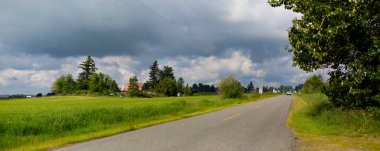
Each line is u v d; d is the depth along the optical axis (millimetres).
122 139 14352
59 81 156625
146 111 26266
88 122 19641
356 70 14492
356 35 14180
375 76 13898
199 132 16672
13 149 12453
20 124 16734
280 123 21359
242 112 32125
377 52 13477
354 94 15055
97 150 11672
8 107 52031
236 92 68000
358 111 18859
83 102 71062
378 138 14594
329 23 13742
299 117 24781
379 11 13797
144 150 11539
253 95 82875
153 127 19188
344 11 12953
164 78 155125
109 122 20984
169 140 13914
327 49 14492
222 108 39531
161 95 138375
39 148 12258
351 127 16953
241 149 11734
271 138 14523
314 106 28219
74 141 13891
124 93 141375
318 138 14602
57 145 12875
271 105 46688
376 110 16344
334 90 17500
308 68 16062
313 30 14250
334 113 20531
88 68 159250
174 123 21516
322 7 13477
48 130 16844
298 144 12930
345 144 12977
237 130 17516
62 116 19797
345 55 15062
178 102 36438
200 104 40938
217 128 18484
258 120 23516
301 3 14648
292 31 15641
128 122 21750
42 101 82312
